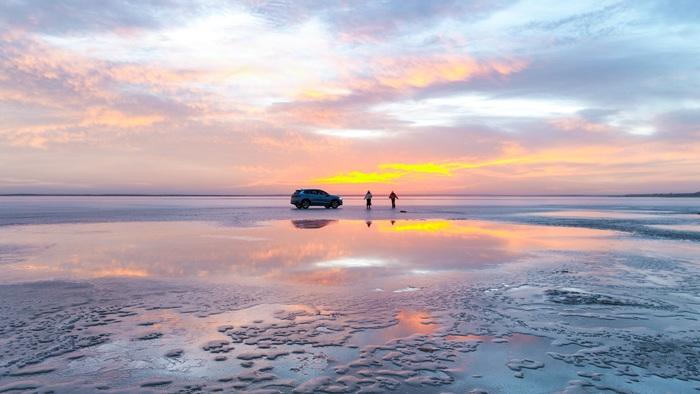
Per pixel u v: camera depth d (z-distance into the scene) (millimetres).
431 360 5066
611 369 4840
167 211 36562
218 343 5527
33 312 6707
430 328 6164
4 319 6359
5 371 4660
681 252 13133
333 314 6766
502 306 7238
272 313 6793
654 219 28391
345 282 8891
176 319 6453
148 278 9133
